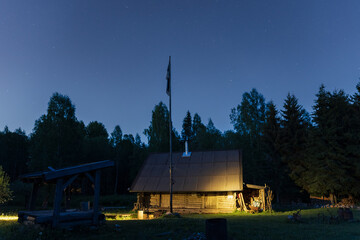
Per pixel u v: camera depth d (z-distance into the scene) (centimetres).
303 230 1026
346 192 2731
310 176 2973
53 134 3606
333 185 2656
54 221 841
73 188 1466
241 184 2308
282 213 2020
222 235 711
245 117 4297
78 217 911
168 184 2481
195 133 6256
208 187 2350
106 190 5722
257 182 3881
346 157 2706
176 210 2389
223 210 2300
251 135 4184
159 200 2494
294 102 3725
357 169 2558
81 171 925
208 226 723
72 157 3738
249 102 4381
